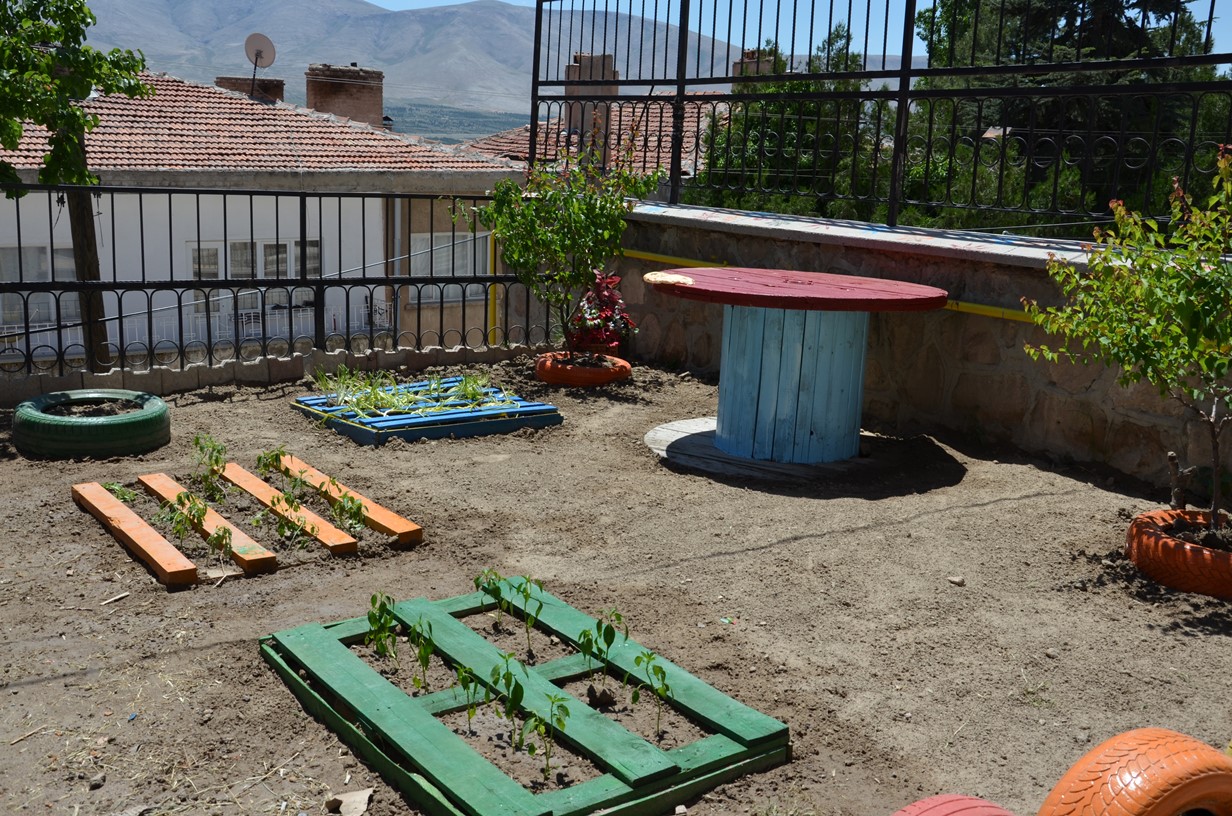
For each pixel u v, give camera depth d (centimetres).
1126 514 523
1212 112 912
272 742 315
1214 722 334
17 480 557
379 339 937
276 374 782
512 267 840
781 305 568
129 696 338
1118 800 226
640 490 567
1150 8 665
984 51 1121
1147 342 439
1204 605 421
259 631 387
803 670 364
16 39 774
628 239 917
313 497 539
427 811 281
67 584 425
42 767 298
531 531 500
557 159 891
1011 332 645
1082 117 1059
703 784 295
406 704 322
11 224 1484
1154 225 438
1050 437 632
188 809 280
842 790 297
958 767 308
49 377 705
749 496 559
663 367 890
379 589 430
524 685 338
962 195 961
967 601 423
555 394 784
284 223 1639
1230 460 540
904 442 684
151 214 1548
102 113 1605
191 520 477
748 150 1040
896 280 707
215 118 1719
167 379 741
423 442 652
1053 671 366
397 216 1680
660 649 377
